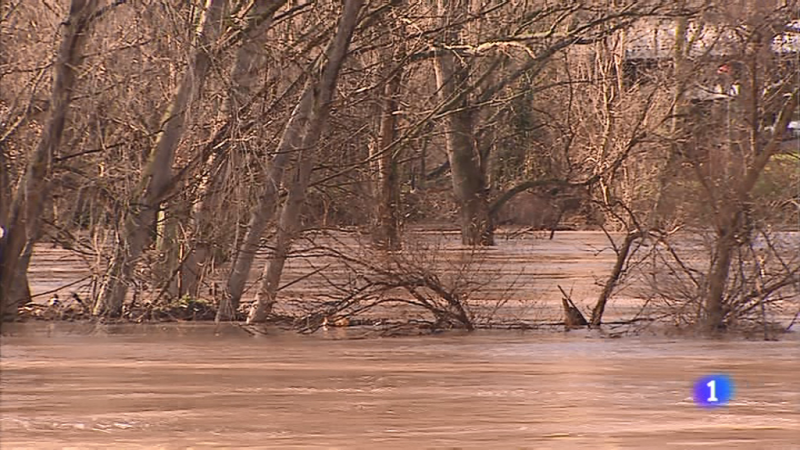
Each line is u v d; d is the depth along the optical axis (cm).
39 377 2434
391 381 2397
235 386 2331
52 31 3316
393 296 3203
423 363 2650
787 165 3147
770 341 2995
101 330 3139
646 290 3231
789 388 2323
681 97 3247
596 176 3294
